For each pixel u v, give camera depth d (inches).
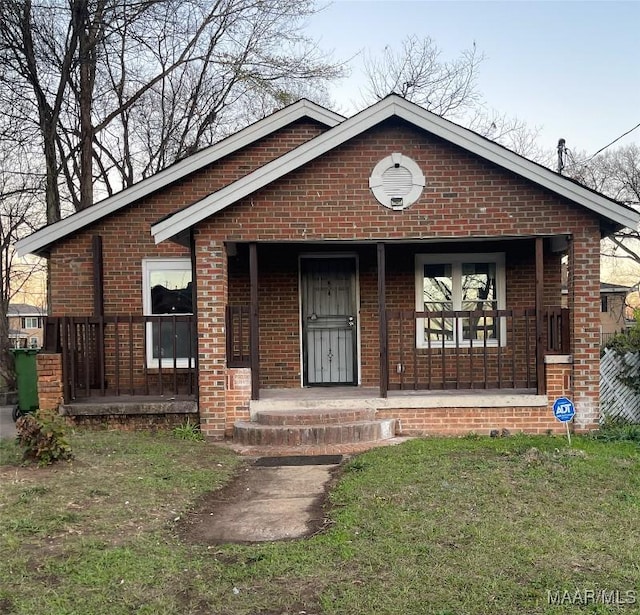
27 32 592.7
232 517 219.1
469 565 165.2
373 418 359.3
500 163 346.9
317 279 441.4
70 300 436.1
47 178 636.7
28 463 268.2
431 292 432.5
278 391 415.2
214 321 357.1
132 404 358.6
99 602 148.3
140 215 437.7
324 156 356.8
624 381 389.4
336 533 191.2
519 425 358.9
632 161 1225.4
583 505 212.1
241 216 355.9
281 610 145.1
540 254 357.4
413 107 347.3
